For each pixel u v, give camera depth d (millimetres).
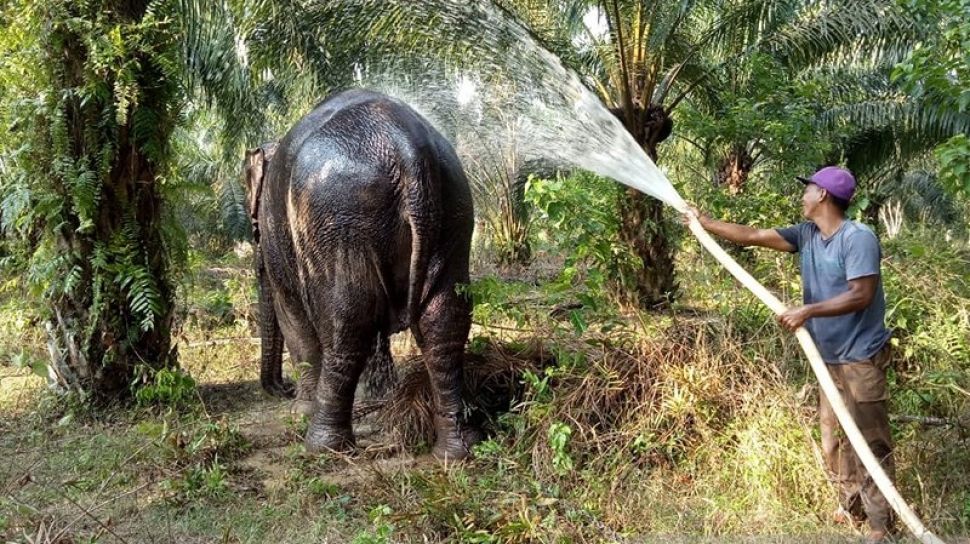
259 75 7609
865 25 8438
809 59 9031
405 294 4312
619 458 4051
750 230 3750
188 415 4910
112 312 5602
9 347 6668
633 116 9266
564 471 3855
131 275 5559
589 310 5570
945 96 4852
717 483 3877
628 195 8719
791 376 4539
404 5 7348
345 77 7703
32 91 5352
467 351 5340
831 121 10641
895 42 8852
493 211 14586
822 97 9219
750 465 3803
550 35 8977
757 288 3463
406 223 4125
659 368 4484
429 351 4340
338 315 4203
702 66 9727
